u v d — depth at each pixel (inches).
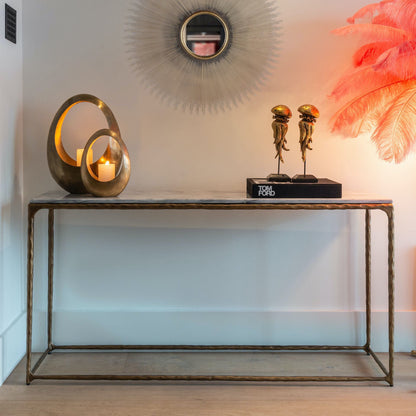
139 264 84.4
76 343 83.8
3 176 74.5
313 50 81.2
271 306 84.9
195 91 81.9
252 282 84.8
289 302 84.9
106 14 80.8
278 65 81.4
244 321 84.2
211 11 80.4
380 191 83.2
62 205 68.7
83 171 69.7
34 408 66.2
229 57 81.2
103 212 83.7
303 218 84.0
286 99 82.0
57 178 73.7
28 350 71.8
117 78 81.7
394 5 76.3
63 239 83.9
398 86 77.8
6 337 74.3
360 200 68.9
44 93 81.7
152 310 84.2
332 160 82.9
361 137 82.7
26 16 80.7
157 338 84.2
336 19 80.8
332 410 66.1
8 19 74.9
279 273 84.7
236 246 84.4
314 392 71.0
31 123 82.1
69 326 83.7
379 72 76.3
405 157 77.5
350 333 84.0
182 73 81.6
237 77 81.6
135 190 82.3
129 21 80.9
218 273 84.6
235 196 72.2
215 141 82.7
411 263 83.7
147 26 80.8
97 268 84.3
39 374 75.2
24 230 83.2
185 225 84.0
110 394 70.2
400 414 65.1
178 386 72.7
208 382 74.2
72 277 84.3
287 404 67.6
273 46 81.1
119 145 70.8
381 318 83.7
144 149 82.7
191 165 83.0
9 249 77.2
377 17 78.2
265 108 82.2
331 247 84.2
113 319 83.9
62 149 75.0
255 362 80.3
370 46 78.5
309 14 80.7
